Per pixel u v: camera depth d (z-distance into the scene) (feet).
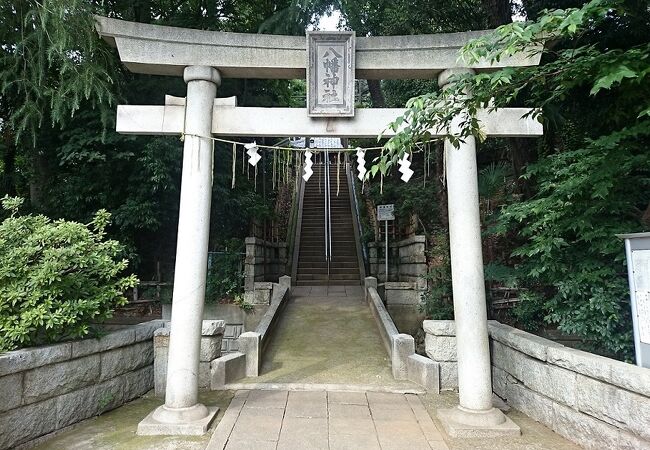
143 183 24.89
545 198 14.57
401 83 39.81
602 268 13.30
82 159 23.44
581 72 10.23
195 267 13.20
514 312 19.03
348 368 18.01
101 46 18.57
